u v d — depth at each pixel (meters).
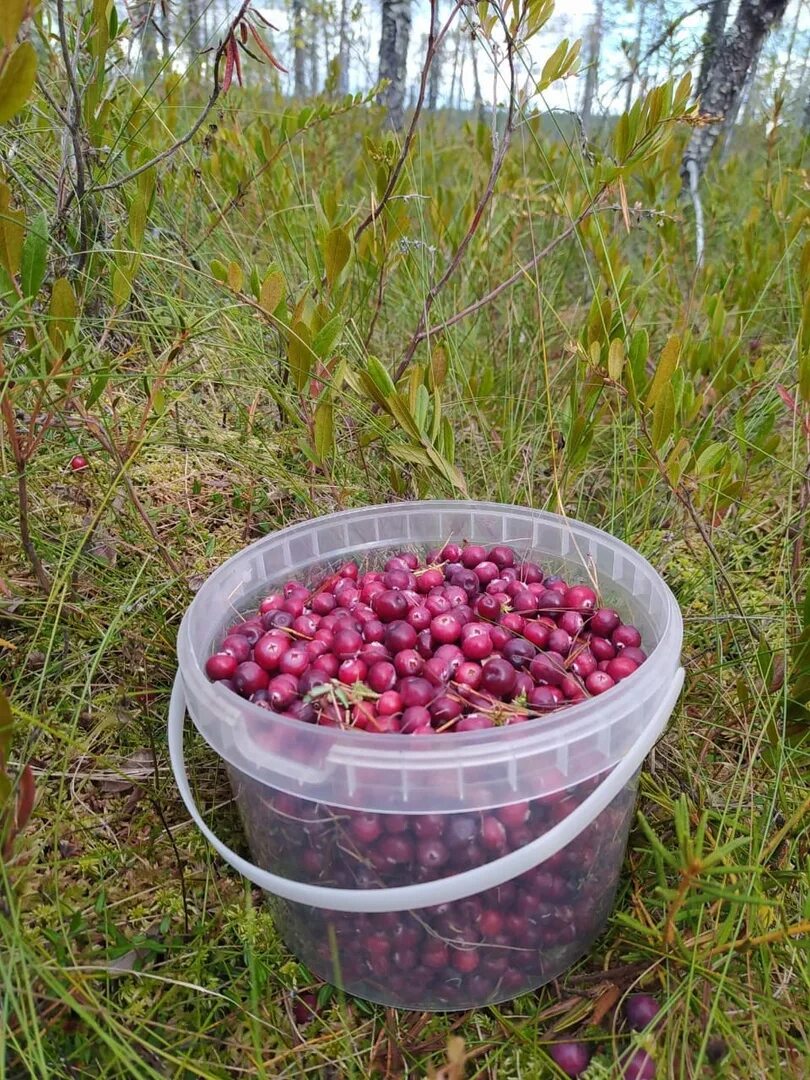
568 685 0.32
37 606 0.40
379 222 0.53
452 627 0.34
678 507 0.53
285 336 0.41
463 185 0.88
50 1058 0.26
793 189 0.81
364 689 0.30
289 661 0.32
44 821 0.34
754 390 0.55
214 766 0.37
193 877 0.33
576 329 0.70
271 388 0.46
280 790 0.26
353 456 0.53
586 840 0.28
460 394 0.58
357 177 0.94
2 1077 0.22
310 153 0.86
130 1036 0.26
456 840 0.26
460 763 0.24
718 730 0.40
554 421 0.57
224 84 0.41
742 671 0.42
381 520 0.42
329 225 0.56
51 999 0.26
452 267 0.51
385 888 0.27
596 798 0.26
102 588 0.42
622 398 0.52
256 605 0.38
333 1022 0.29
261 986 0.29
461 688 0.31
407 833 0.26
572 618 0.36
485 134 0.72
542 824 0.27
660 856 0.26
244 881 0.33
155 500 0.51
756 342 0.70
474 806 0.25
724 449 0.43
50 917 0.30
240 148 0.69
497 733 0.25
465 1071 0.28
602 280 0.61
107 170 0.51
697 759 0.38
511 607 0.37
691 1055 0.28
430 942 0.28
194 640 0.32
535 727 0.25
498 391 0.65
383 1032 0.29
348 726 0.30
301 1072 0.27
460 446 0.57
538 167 0.89
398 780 0.25
